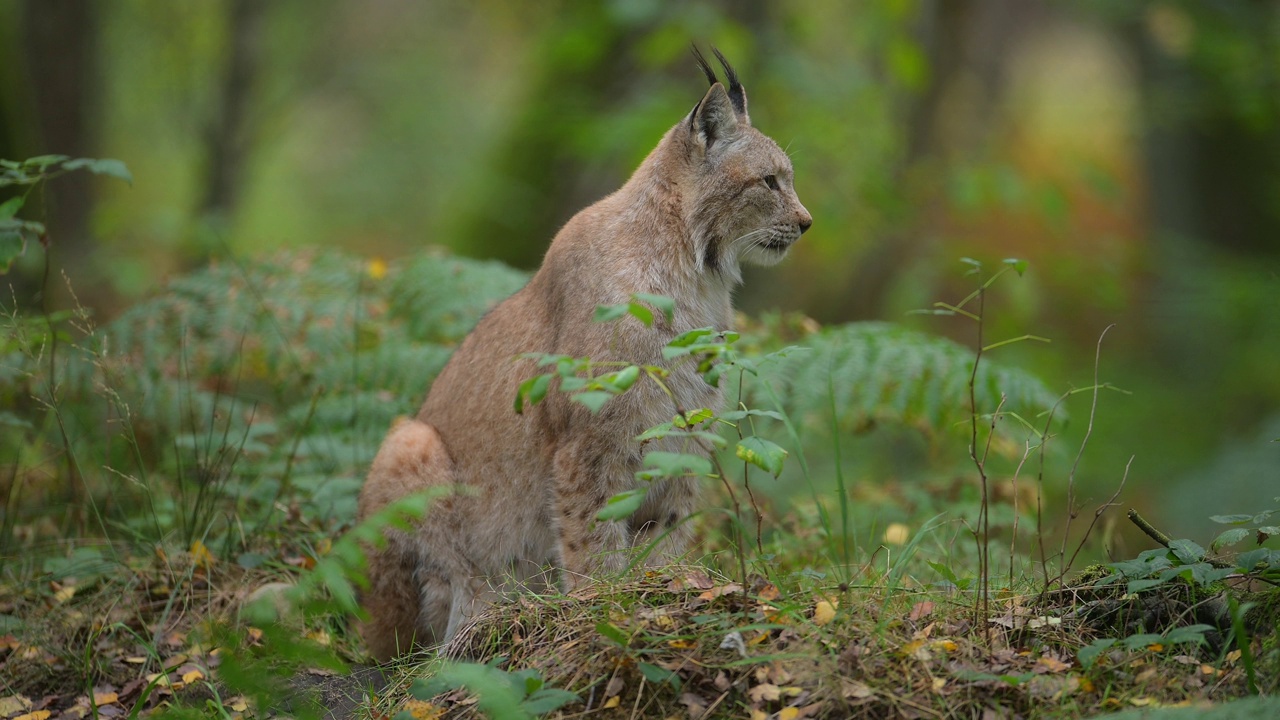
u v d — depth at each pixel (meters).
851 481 12.91
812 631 5.82
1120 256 21.14
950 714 5.30
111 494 9.76
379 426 10.52
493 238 19.98
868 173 18.58
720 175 8.16
